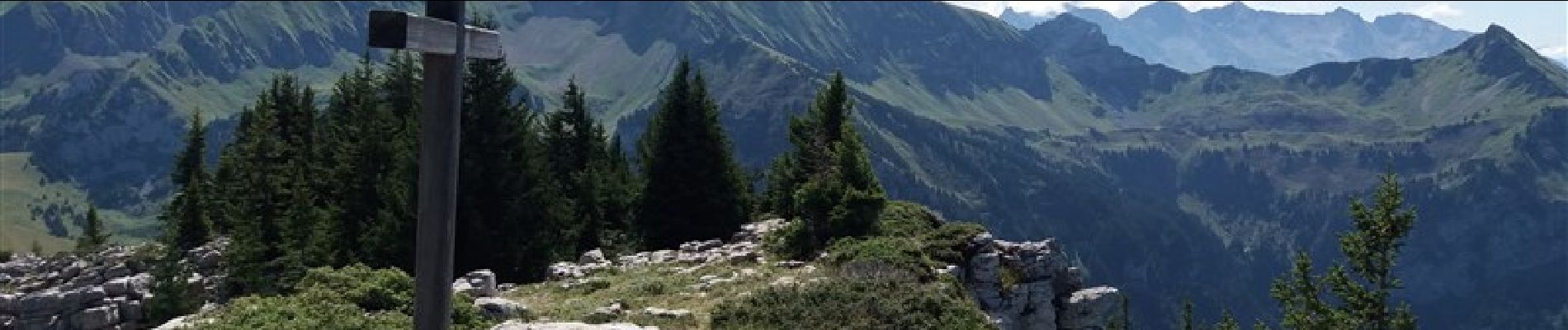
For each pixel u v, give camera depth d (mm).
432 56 10828
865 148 44812
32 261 78062
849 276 26875
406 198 46938
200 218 69812
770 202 71438
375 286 23312
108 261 67312
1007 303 36188
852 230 39531
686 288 30516
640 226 62000
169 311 42781
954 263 36000
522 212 50750
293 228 55188
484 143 49469
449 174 11047
